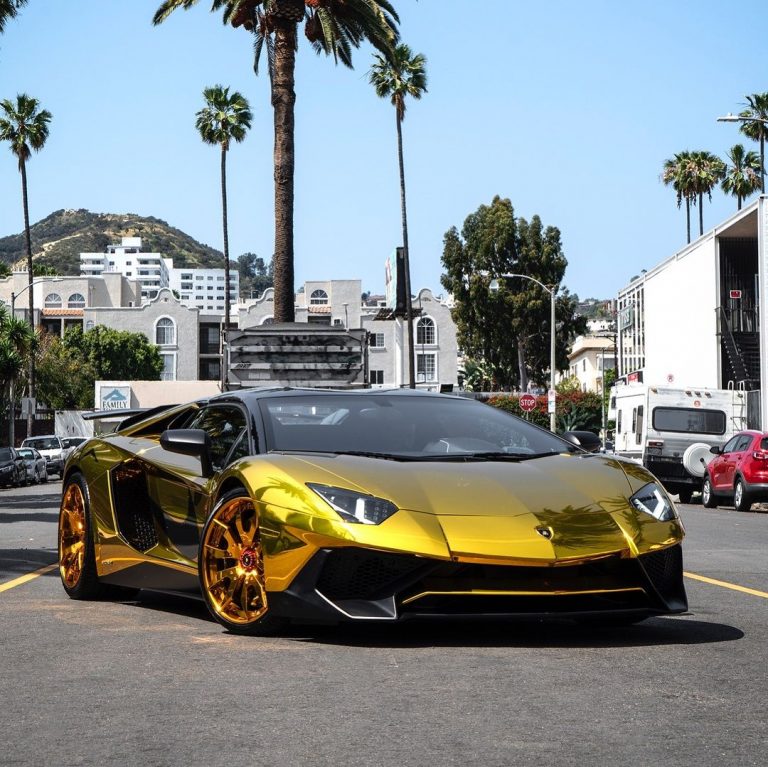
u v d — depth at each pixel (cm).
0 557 1025
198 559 582
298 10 3019
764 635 558
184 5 3084
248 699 415
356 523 504
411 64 5531
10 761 339
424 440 609
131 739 362
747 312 4153
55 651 524
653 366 4834
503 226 7400
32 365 5728
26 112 5634
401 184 5541
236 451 615
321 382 1961
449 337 8819
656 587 526
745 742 352
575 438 655
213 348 9869
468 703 405
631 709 396
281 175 3044
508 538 502
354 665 474
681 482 2680
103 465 702
